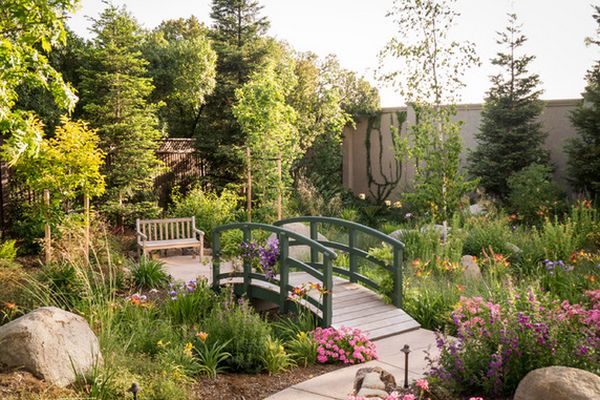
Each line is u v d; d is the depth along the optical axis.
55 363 3.67
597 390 3.12
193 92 15.15
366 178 17.61
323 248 5.84
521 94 13.77
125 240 10.91
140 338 5.00
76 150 8.48
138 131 11.55
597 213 11.01
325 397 4.09
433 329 6.15
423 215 11.29
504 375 3.85
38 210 8.65
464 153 15.08
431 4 10.34
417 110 10.93
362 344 5.15
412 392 3.92
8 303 5.59
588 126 12.38
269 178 12.09
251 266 7.01
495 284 6.50
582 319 4.27
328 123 16.31
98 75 11.43
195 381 4.23
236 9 14.80
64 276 6.75
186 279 8.50
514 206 12.34
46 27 6.79
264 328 5.16
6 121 6.09
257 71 14.38
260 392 4.20
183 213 11.95
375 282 6.86
